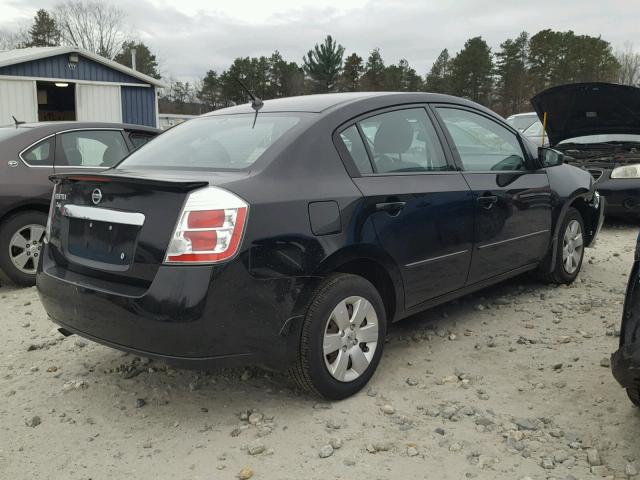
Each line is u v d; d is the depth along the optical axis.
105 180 3.01
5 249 5.56
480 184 4.09
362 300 3.29
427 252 3.67
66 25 60.81
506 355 3.84
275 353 2.96
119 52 63.22
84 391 3.48
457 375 3.55
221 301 2.74
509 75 72.75
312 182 3.13
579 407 3.14
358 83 75.00
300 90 72.94
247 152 3.25
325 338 3.11
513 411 3.12
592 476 2.56
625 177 7.68
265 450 2.81
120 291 2.88
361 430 2.97
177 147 3.65
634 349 2.49
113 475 2.67
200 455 2.80
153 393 3.44
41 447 2.91
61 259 3.28
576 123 8.00
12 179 5.54
